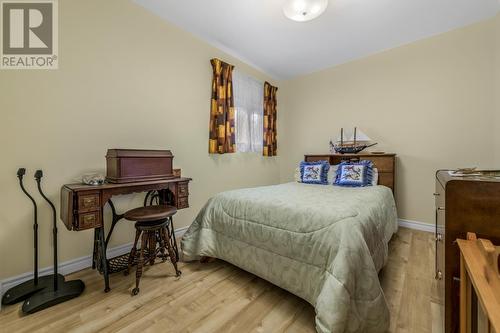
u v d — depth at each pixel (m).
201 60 2.76
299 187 2.52
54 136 1.69
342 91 3.47
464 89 2.52
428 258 1.97
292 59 3.34
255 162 3.66
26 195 1.57
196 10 2.26
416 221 2.84
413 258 1.98
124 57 2.07
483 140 2.43
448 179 1.05
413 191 2.86
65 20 1.74
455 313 0.98
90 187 1.51
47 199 1.54
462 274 0.85
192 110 2.67
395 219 2.49
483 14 2.31
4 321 1.24
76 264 1.80
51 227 1.68
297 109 4.04
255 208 1.64
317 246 1.25
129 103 2.12
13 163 1.53
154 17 2.29
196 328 1.19
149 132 2.27
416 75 2.82
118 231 2.06
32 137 1.60
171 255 1.71
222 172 3.09
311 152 3.86
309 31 2.62
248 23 2.47
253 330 1.18
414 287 1.54
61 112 1.72
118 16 2.03
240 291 1.52
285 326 1.21
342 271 1.09
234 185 3.28
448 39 2.60
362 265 1.13
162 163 1.97
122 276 1.71
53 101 1.69
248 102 3.50
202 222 1.94
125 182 1.71
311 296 1.24
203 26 2.52
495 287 0.62
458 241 0.91
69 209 1.45
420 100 2.80
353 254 1.13
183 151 2.60
